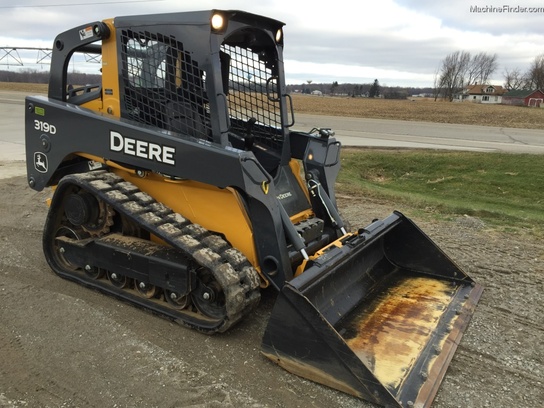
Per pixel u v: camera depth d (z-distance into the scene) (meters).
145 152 3.83
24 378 3.12
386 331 3.59
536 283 4.79
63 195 4.34
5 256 5.08
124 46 4.02
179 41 3.70
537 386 3.21
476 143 16.69
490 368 3.38
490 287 4.66
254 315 4.01
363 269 4.31
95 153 4.16
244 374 3.22
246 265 3.60
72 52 4.48
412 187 11.20
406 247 4.64
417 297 4.16
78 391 3.01
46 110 4.39
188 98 3.77
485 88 82.75
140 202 3.92
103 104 4.29
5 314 3.89
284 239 3.64
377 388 2.85
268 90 4.49
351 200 8.12
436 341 3.51
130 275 3.96
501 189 10.92
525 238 6.19
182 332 3.71
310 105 37.00
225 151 3.44
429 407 2.88
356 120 24.95
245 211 3.65
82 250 4.30
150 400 2.94
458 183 11.45
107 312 3.96
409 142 16.44
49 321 3.80
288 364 3.21
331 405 2.95
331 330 2.96
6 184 8.30
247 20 3.90
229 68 4.38
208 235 3.74
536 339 3.77
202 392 3.02
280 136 4.49
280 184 4.33
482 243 5.95
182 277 3.64
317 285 3.44
